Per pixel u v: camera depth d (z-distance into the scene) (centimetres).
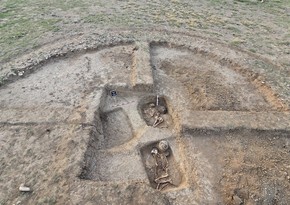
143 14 1089
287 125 616
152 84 715
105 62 816
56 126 584
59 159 517
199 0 1255
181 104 680
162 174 548
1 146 542
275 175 520
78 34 931
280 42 957
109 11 1100
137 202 455
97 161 545
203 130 597
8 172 495
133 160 552
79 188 470
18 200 455
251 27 1044
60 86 711
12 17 1030
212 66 832
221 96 713
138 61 802
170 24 1025
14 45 861
